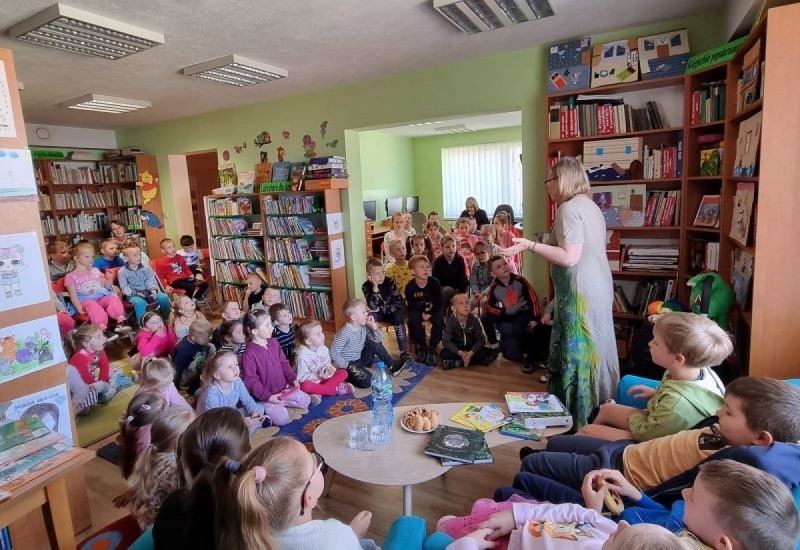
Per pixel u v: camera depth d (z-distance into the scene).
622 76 3.53
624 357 3.62
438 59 4.20
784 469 1.11
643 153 3.57
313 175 5.10
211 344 3.59
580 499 1.54
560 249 2.29
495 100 4.23
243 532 0.96
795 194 1.96
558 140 3.79
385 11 3.02
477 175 9.83
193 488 1.11
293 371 3.32
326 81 4.78
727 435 1.33
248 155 5.88
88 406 3.29
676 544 0.83
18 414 1.85
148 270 5.25
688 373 1.68
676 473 1.43
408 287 4.15
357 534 1.47
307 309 5.35
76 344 3.32
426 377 3.70
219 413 1.36
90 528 2.13
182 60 3.81
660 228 3.51
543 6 3.04
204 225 8.05
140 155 6.69
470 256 5.75
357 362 3.52
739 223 2.58
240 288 5.95
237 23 3.09
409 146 10.25
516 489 1.65
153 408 1.82
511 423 2.00
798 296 2.00
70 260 5.09
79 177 6.91
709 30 3.35
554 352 2.54
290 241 5.35
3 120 1.78
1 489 1.23
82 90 4.61
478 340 3.85
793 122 1.93
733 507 0.92
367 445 1.90
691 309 2.75
